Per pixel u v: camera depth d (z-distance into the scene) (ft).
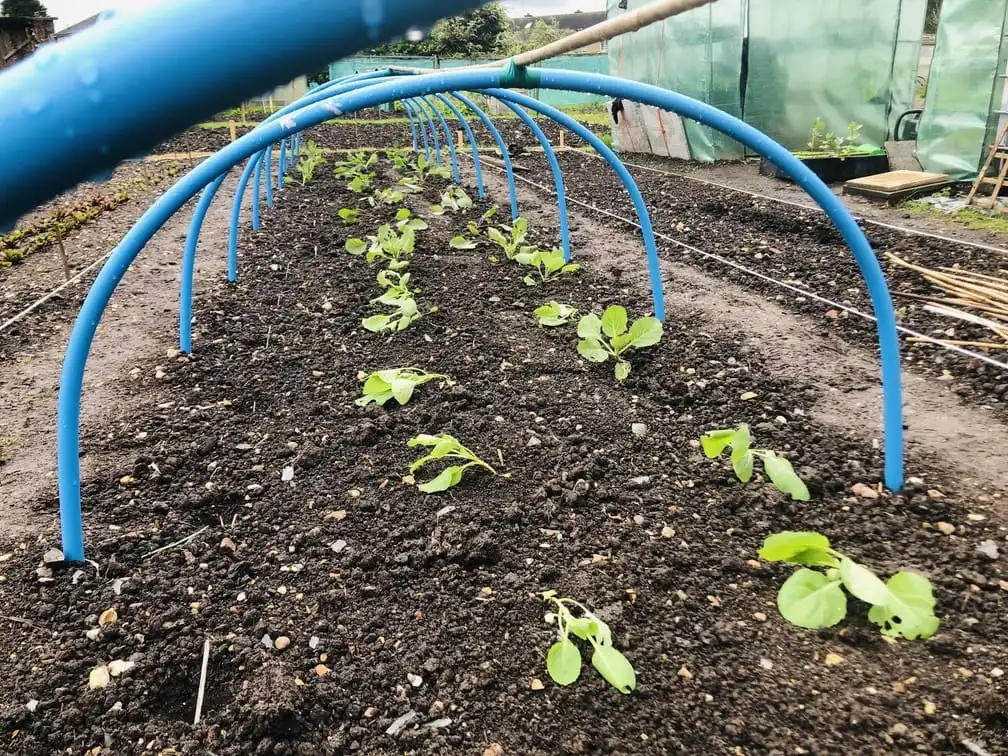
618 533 6.73
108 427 8.82
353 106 5.82
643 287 13.34
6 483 7.81
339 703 5.16
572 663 5.20
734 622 5.70
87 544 6.78
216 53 1.07
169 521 7.13
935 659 5.27
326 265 14.87
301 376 10.12
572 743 4.82
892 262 14.05
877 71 26.04
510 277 13.96
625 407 9.02
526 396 9.27
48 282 14.52
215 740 4.99
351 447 8.32
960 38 20.68
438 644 5.65
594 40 5.73
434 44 71.51
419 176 24.79
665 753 4.73
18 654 5.63
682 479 7.49
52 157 1.06
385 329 11.55
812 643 5.48
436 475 7.72
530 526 6.89
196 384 9.95
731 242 16.24
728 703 5.03
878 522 6.66
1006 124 18.92
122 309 12.75
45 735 5.03
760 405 8.85
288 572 6.45
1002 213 17.87
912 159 23.03
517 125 47.39
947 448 7.79
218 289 13.52
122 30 1.07
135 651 5.68
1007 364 9.48
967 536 6.42
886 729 4.78
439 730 4.96
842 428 8.29
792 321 11.58
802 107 28.07
